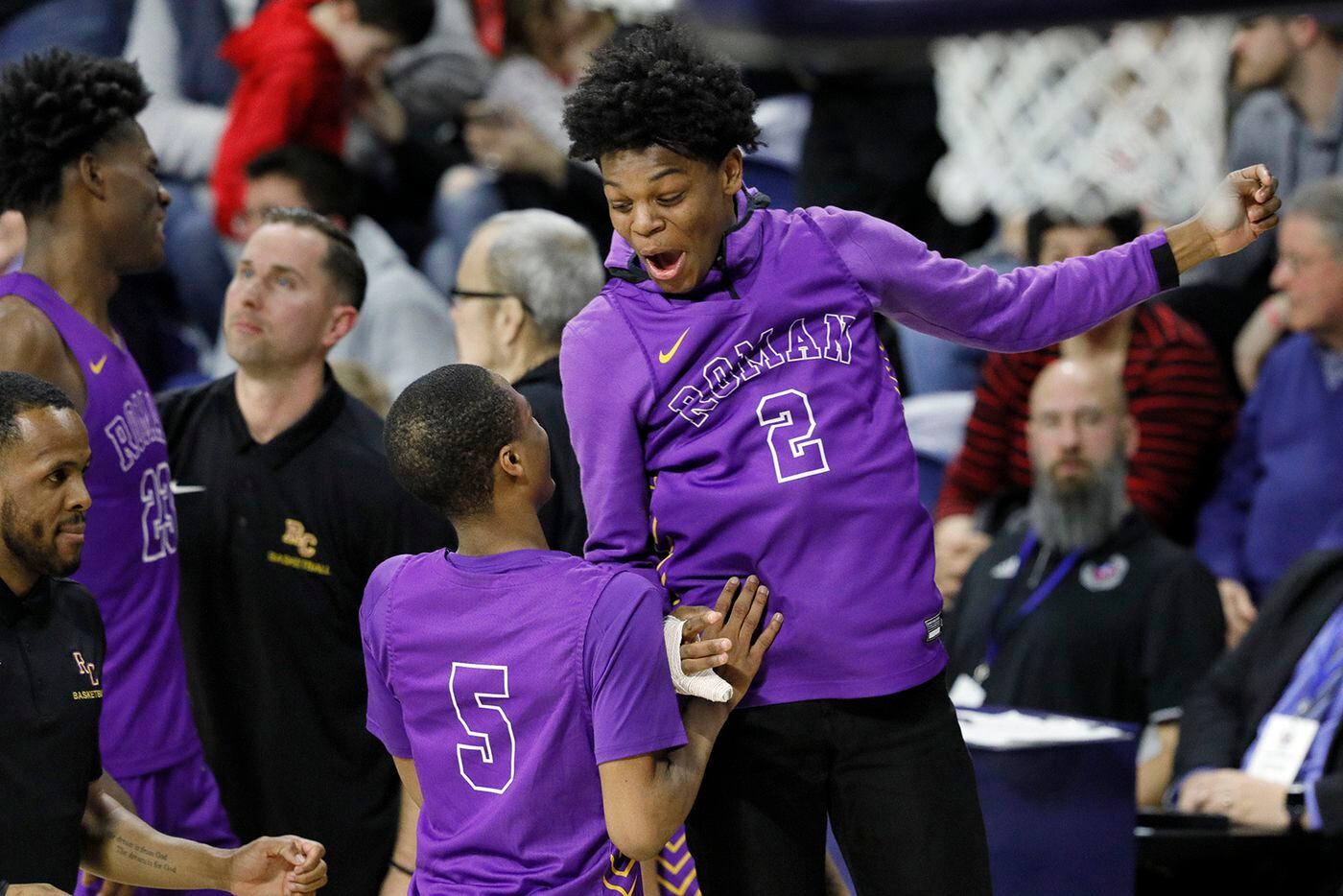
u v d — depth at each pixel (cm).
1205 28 1411
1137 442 1633
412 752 843
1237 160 1667
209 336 2069
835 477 783
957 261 822
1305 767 1302
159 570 1086
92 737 884
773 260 794
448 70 2105
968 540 1619
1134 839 1107
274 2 1970
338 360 1545
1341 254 1566
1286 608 1382
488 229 1210
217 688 1166
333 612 1140
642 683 765
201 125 2088
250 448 1155
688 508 791
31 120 1012
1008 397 1662
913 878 798
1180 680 1413
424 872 816
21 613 862
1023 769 1074
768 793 807
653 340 791
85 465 862
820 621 785
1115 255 834
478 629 788
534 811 784
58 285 1030
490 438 791
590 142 763
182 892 1070
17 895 796
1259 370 1738
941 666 813
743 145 781
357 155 2025
